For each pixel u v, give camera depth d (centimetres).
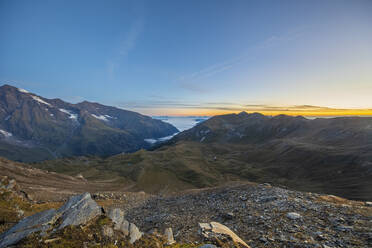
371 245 1069
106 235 920
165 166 17862
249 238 1415
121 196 5131
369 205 1789
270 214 1828
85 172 16650
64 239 815
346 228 1312
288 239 1271
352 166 14025
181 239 1350
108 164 19938
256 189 2997
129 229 1049
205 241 1172
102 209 1097
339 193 10444
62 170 18900
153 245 1014
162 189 12200
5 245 750
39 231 834
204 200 3256
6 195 2186
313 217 1605
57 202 3841
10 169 7075
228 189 3512
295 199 2130
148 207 3650
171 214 2545
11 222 1504
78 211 998
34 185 6053
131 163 19588
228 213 2078
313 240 1217
